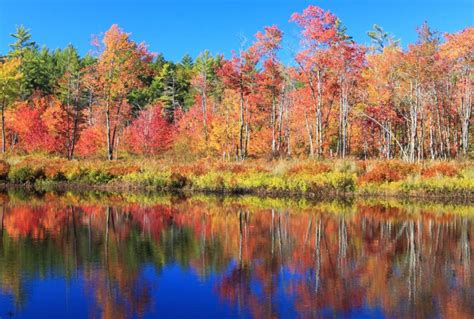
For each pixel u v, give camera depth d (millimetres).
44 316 7617
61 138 44750
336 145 46406
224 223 15906
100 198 22797
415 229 14820
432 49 31141
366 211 18609
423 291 8867
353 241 13133
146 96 69062
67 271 10016
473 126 41094
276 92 38656
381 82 36031
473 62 31984
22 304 8125
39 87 66250
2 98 41062
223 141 42469
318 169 25297
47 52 80000
